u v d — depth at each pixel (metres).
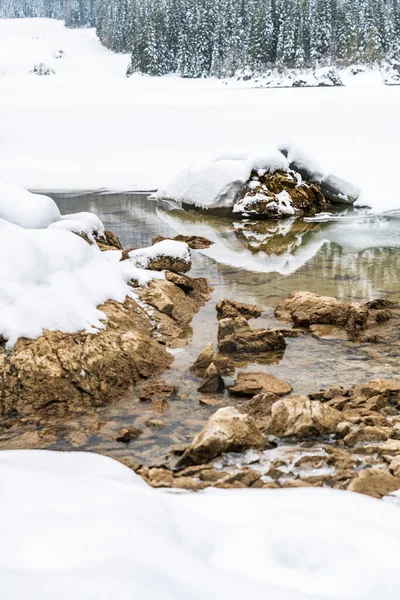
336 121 29.02
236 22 83.12
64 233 7.41
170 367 6.30
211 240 12.66
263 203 15.43
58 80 76.88
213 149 24.78
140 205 16.88
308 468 4.18
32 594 2.04
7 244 6.50
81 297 6.59
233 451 4.44
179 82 76.19
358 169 19.75
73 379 5.68
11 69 89.12
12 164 23.75
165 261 8.84
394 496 3.55
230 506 3.07
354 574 2.41
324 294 8.73
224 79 79.69
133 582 2.13
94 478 3.29
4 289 6.14
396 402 5.36
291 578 2.38
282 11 78.81
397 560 2.50
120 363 6.02
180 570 2.29
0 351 5.79
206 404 5.47
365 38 76.69
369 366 6.23
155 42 82.75
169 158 23.81
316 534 2.70
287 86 72.38
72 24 137.88
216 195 15.83
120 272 7.78
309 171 17.00
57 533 2.48
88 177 21.53
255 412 5.23
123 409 5.45
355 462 4.19
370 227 13.81
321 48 78.19
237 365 6.36
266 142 25.30
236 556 2.54
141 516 2.73
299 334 7.20
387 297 8.57
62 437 4.95
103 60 97.88
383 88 59.09
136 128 29.53
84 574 2.17
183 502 3.11
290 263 10.55
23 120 32.59
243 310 7.92
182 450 4.60
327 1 78.06
